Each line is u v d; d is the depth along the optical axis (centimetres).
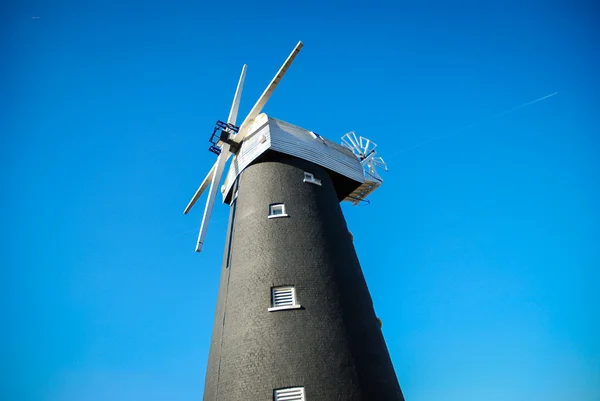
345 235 2088
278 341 1572
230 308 1773
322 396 1449
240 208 2134
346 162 2556
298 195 2100
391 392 1595
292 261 1820
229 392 1525
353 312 1736
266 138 2252
